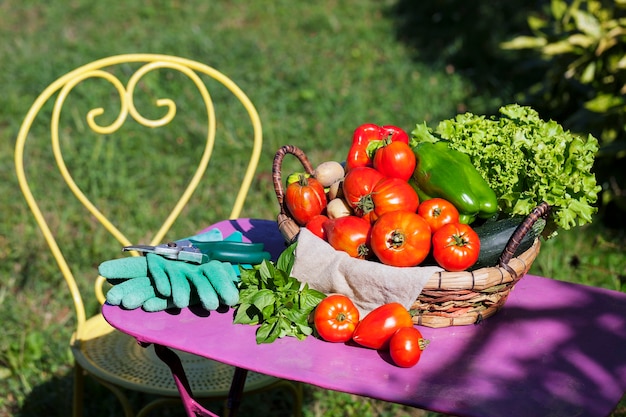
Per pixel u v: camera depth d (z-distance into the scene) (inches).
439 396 62.8
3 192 182.5
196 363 98.3
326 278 71.5
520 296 79.1
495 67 239.1
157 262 75.6
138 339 71.0
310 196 77.7
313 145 199.0
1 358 132.2
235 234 86.8
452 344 70.2
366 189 74.4
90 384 128.0
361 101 222.5
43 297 147.6
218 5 315.9
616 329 73.0
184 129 209.5
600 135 164.2
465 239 69.3
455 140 80.0
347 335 69.3
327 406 124.3
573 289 80.6
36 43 275.3
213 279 73.3
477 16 276.8
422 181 76.6
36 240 163.6
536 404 62.1
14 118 220.8
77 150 201.0
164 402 94.2
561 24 173.0
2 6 319.3
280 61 255.1
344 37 275.3
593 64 164.1
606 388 64.2
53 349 133.3
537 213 69.9
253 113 106.7
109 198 179.6
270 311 70.4
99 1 322.3
